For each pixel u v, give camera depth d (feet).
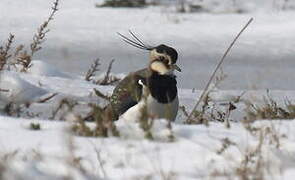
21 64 50.49
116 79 52.16
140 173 22.95
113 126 27.22
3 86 40.65
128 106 36.17
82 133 27.30
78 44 79.46
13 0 98.99
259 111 32.94
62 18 92.17
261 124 28.60
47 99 39.99
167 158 24.47
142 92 36.09
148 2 101.86
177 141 26.20
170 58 37.65
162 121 28.25
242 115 42.04
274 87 61.31
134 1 100.68
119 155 24.50
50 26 87.35
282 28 92.02
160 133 26.81
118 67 69.46
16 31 82.74
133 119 35.63
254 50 81.00
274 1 103.19
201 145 25.72
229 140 26.08
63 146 24.63
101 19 93.25
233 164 23.94
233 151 25.23
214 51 79.82
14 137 26.17
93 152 24.71
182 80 64.18
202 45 82.64
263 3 102.68
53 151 24.34
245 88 59.06
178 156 24.64
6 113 36.47
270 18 96.68
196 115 36.94
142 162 23.98
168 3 101.71
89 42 80.94
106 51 77.30
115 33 86.28
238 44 83.92
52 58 71.82
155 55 38.06
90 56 74.28
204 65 72.33
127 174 22.88
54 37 81.66
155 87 36.24
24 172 21.27
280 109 37.99
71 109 34.01
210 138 26.58
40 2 99.30
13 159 22.94
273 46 83.30
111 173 22.95
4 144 25.17
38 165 22.54
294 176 23.04
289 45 83.82
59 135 26.45
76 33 84.69
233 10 100.01
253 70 69.77
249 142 26.12
